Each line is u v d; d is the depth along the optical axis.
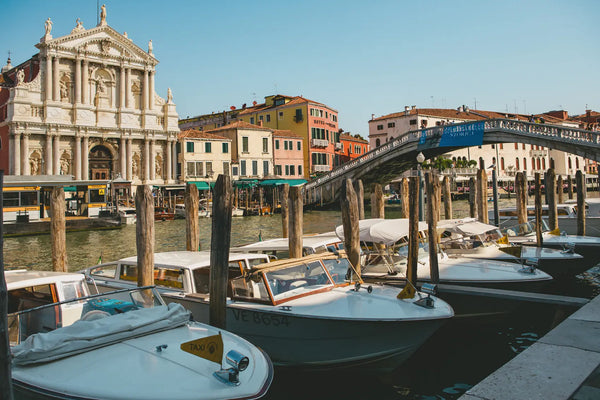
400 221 10.38
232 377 4.24
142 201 8.43
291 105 57.31
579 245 13.76
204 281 8.37
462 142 31.20
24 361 4.47
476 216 19.78
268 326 6.97
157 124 46.34
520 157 68.75
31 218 30.00
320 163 57.97
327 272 7.73
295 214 10.52
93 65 42.81
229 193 6.84
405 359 7.04
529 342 8.85
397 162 39.44
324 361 6.85
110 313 5.46
